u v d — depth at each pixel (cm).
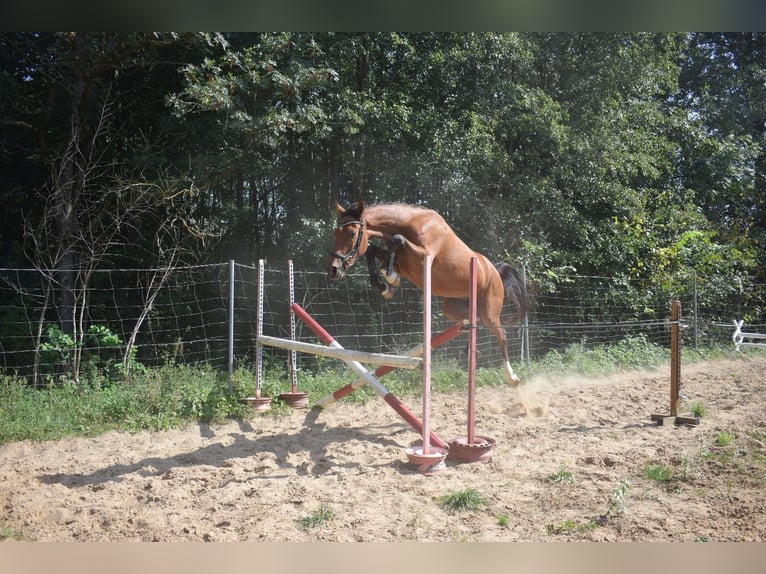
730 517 382
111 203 1109
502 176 1267
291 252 1168
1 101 1074
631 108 1484
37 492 450
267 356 1038
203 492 453
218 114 1027
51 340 853
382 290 560
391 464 510
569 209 1281
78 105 1034
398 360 534
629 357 1068
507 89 1269
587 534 362
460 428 630
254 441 585
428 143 1177
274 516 399
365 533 370
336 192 1247
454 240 582
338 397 670
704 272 1438
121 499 441
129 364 859
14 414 620
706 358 1179
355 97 1091
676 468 473
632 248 1349
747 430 575
